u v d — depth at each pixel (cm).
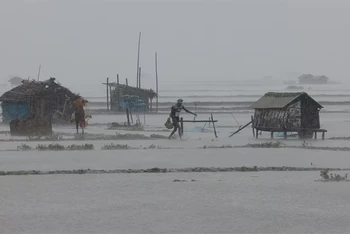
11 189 7744
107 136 15712
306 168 9500
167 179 8519
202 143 13862
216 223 5909
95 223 5934
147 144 13612
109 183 8181
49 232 5606
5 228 5759
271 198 7100
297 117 15288
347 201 6931
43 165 9981
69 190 7662
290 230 5659
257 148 12525
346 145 13362
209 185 7988
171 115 15300
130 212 6397
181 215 6247
